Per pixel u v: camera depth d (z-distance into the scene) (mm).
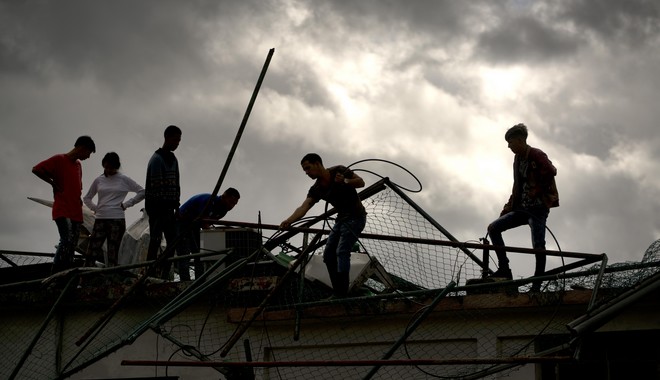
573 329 9477
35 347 12695
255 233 12258
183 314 12156
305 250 11227
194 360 12008
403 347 11156
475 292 11055
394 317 11250
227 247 12195
